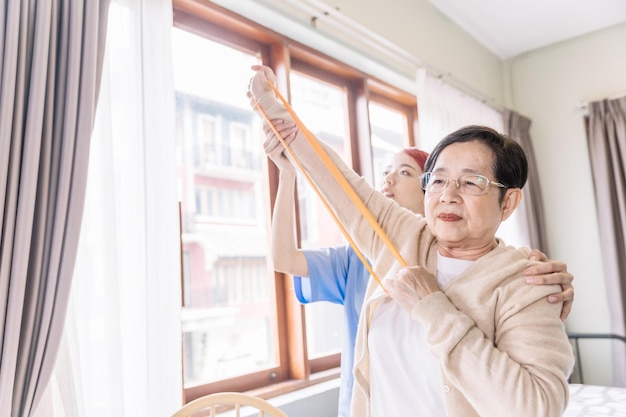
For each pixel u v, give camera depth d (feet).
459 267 2.92
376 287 3.26
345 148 8.41
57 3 3.89
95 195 4.25
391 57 8.48
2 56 3.49
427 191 2.96
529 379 2.29
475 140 2.82
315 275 4.42
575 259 11.31
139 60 4.73
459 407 2.53
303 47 7.32
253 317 7.36
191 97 7.12
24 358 3.43
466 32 10.88
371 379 3.07
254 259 7.43
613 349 10.27
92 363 4.14
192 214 7.61
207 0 6.06
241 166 7.61
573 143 11.51
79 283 4.02
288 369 6.83
